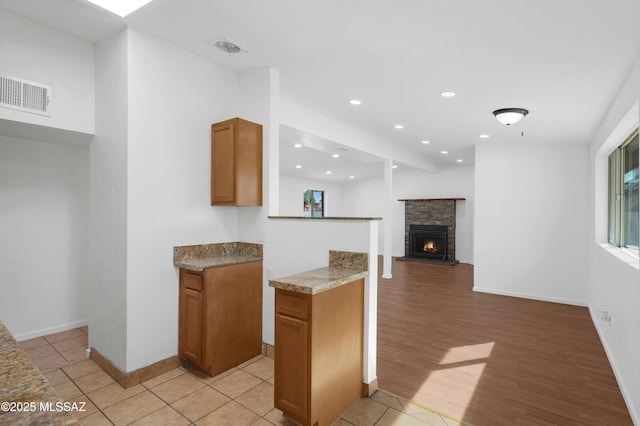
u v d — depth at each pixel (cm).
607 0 183
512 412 226
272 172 308
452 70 290
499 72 287
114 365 257
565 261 516
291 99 385
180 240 278
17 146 319
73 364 277
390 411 224
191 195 286
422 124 475
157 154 261
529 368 291
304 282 199
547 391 254
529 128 449
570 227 515
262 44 263
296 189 1016
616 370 277
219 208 308
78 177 358
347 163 827
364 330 240
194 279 265
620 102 292
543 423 215
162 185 265
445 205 926
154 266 261
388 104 391
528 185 543
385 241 683
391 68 295
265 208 304
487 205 572
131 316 248
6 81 231
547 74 283
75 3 219
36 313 332
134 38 247
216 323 263
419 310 464
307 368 191
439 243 945
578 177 511
